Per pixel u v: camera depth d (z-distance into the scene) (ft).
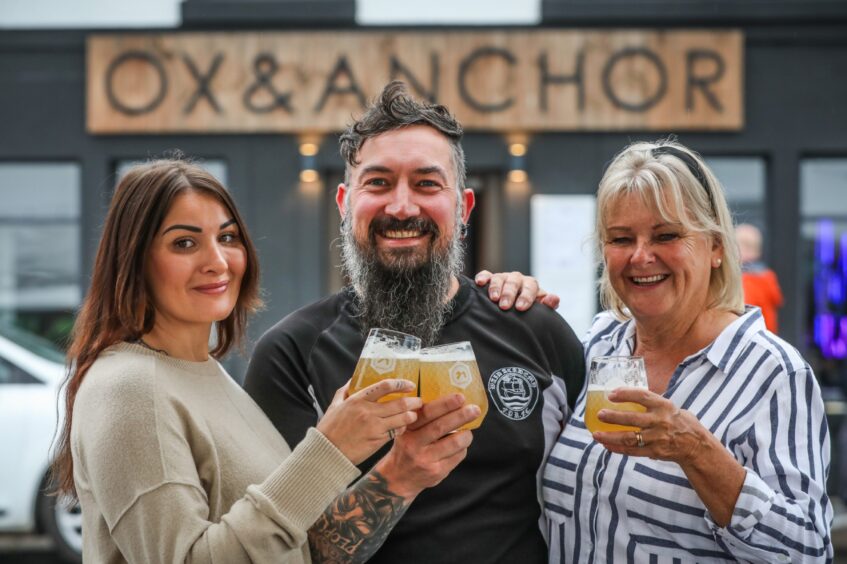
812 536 5.94
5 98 23.84
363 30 23.57
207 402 5.96
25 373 16.71
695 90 23.44
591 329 7.88
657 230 6.68
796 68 23.56
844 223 23.86
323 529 6.07
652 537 6.48
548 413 7.18
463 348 5.84
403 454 5.80
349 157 7.23
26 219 24.27
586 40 23.47
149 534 5.21
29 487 16.35
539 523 7.20
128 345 5.83
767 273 17.89
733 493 5.82
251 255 6.44
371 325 7.20
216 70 23.53
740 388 6.40
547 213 23.75
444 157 7.14
